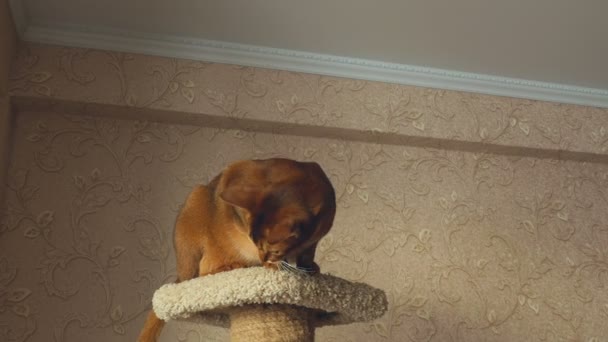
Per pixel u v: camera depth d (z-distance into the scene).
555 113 2.14
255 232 1.11
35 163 1.79
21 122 1.82
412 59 2.02
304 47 1.96
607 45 1.93
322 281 1.17
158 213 1.81
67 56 1.85
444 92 2.08
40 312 1.67
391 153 2.03
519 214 2.05
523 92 2.13
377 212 1.95
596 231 2.09
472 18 1.83
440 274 1.92
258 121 1.92
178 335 1.72
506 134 2.07
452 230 1.98
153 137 1.88
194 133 1.92
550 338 1.93
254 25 1.87
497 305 1.93
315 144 1.98
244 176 1.21
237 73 1.95
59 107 1.83
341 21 1.85
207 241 1.24
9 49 1.75
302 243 1.12
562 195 2.11
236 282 1.10
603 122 2.15
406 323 1.85
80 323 1.68
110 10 1.80
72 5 1.77
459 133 2.04
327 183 1.22
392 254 1.91
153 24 1.85
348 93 2.01
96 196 1.79
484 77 2.09
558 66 2.04
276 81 1.97
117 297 1.72
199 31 1.89
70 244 1.74
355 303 1.20
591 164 2.16
